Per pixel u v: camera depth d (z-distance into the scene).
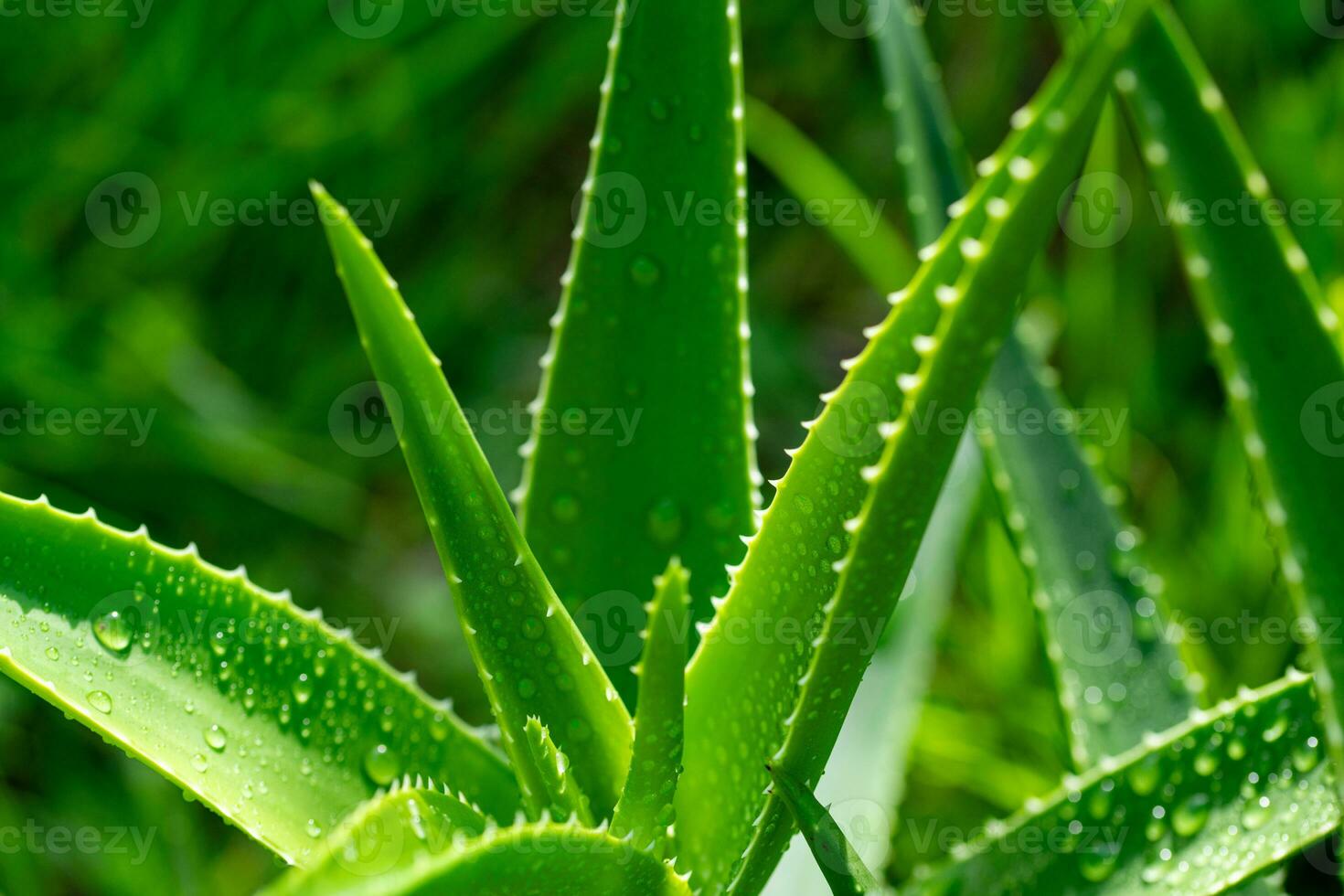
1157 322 2.64
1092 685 1.38
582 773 1.21
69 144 2.52
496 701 1.21
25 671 1.19
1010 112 3.03
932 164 1.48
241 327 2.68
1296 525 1.27
